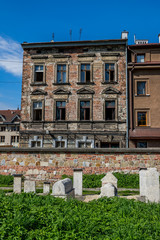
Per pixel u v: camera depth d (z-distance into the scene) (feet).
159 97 85.15
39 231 15.89
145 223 17.67
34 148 58.39
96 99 86.94
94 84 87.71
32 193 25.55
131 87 86.22
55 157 57.77
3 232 14.92
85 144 85.66
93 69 88.53
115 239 15.30
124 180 49.65
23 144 87.66
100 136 84.79
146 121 84.84
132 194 40.09
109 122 85.05
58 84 89.15
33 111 89.71
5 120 199.41
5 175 57.41
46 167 57.67
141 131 82.79
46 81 90.02
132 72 87.20
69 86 88.69
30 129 88.22
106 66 88.89
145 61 88.12
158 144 81.61
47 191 39.09
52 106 88.53
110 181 37.73
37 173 57.72
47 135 86.89
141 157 56.13
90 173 56.49
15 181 42.86
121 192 41.91
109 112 86.99
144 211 21.18
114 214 20.02
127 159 56.39
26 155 58.65
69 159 57.31
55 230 15.93
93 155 57.06
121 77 87.15
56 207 20.04
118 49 88.63
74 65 89.51
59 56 90.12
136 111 85.30
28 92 90.38
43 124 87.86
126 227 16.92
